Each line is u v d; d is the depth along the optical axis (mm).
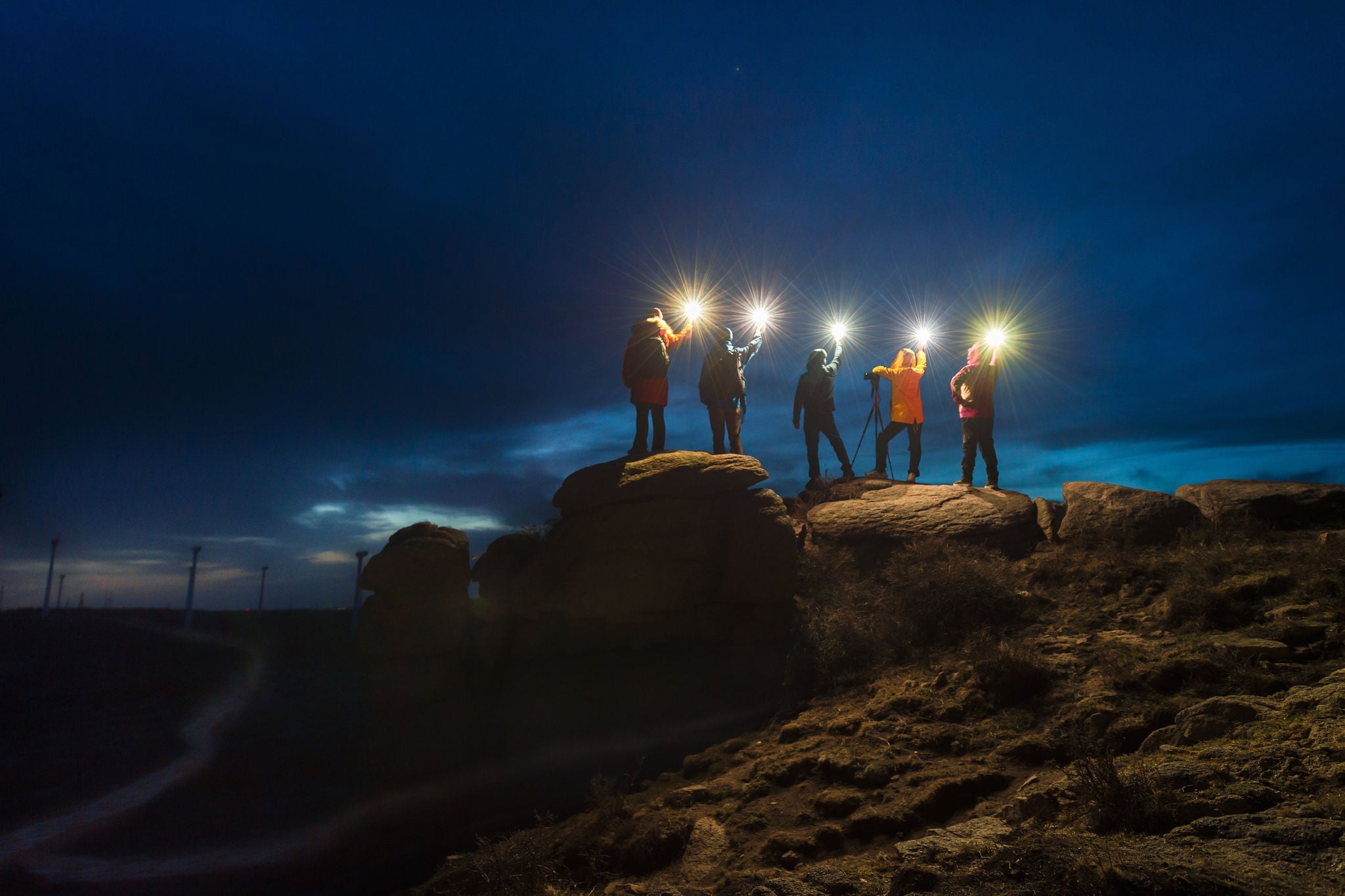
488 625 10531
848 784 5629
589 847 5605
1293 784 3707
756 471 10086
